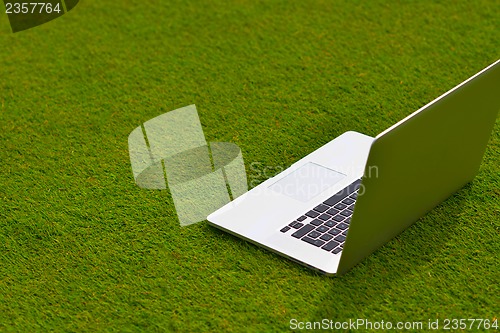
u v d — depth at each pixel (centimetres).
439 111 216
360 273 223
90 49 371
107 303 219
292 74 343
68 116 319
